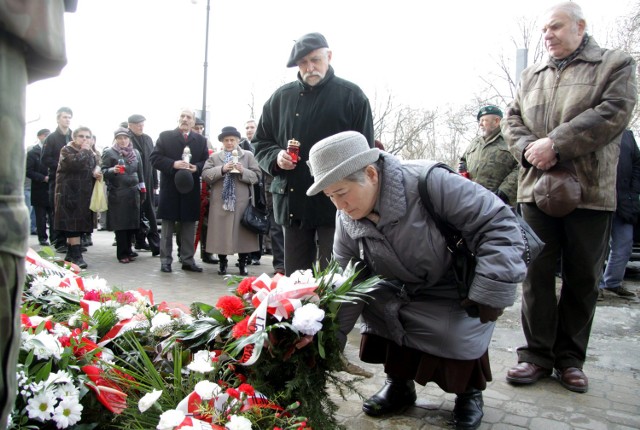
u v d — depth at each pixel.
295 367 2.10
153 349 2.29
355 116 3.73
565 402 3.03
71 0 1.29
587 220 3.18
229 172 6.57
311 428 1.98
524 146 3.31
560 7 3.20
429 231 2.44
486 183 5.32
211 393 1.79
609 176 3.17
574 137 3.04
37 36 1.02
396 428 2.68
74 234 6.90
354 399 3.03
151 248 8.34
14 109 0.97
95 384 1.92
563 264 3.35
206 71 15.07
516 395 3.12
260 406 1.86
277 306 2.05
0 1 0.95
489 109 5.36
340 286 2.22
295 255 3.87
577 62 3.20
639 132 20.73
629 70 3.06
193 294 5.59
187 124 6.83
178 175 6.57
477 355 2.58
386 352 2.76
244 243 6.71
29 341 1.91
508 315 4.94
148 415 1.81
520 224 2.48
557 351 3.36
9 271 0.96
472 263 2.49
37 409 1.73
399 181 2.40
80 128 6.84
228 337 2.15
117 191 7.27
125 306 2.53
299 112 3.73
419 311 2.61
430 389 3.19
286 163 3.60
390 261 2.51
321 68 3.68
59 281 2.85
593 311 3.31
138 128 8.34
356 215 2.45
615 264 5.91
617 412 2.90
